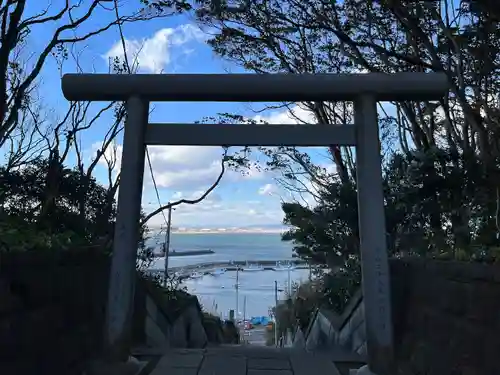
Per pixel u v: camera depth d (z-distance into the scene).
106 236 7.04
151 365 4.50
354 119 4.27
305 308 11.27
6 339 2.46
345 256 8.69
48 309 3.06
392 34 7.79
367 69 7.79
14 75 8.43
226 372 4.25
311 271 10.84
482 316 2.56
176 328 8.17
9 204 7.32
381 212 4.04
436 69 6.50
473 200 5.86
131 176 4.21
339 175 9.88
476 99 6.61
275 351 5.22
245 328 31.97
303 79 4.16
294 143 4.27
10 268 2.52
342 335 6.58
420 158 6.45
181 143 4.32
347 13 7.62
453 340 3.00
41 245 3.16
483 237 5.25
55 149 8.02
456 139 7.35
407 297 4.21
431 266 3.50
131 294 4.11
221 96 4.27
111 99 4.39
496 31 6.10
